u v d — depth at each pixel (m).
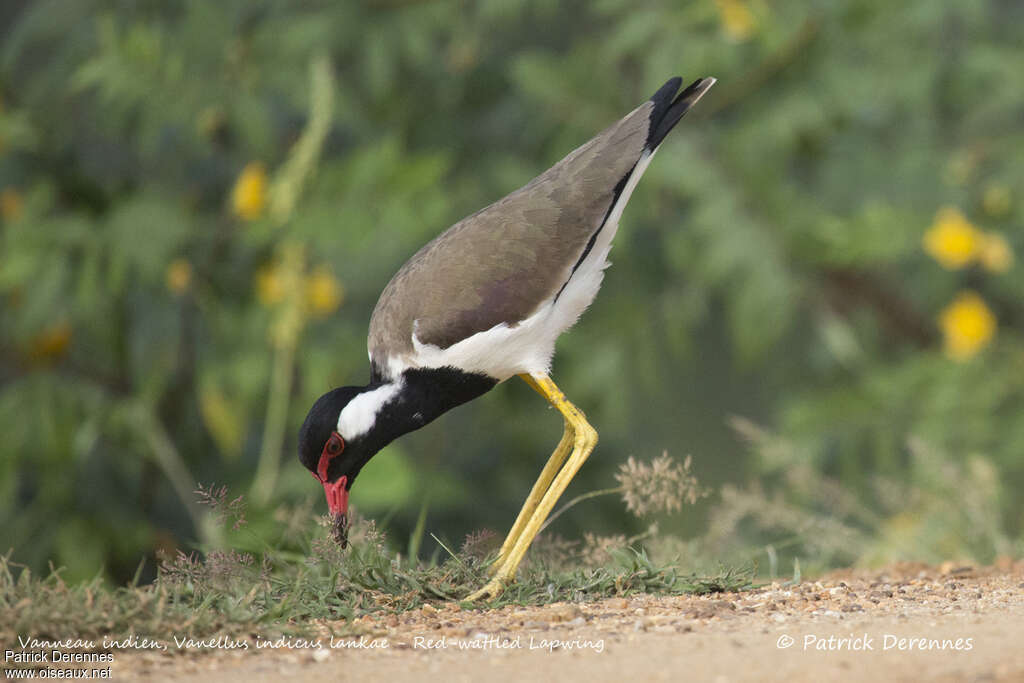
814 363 15.86
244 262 13.58
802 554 10.46
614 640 6.45
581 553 8.84
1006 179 14.24
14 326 13.46
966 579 8.20
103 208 13.89
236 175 14.53
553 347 9.04
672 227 14.78
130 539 13.13
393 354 8.84
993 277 14.98
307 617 7.17
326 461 8.89
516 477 14.88
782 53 13.77
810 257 13.70
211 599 7.02
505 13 14.10
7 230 12.96
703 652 6.09
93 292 12.83
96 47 14.12
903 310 15.63
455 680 5.82
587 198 9.12
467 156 15.28
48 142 14.08
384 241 12.97
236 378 12.99
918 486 11.14
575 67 14.07
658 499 8.17
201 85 13.36
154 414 13.34
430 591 7.68
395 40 14.41
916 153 14.69
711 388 18.97
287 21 14.27
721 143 13.98
